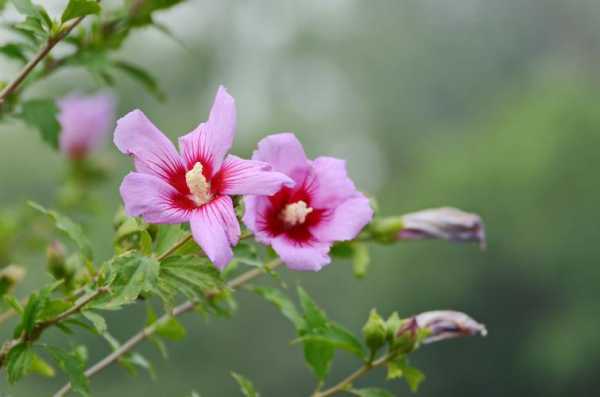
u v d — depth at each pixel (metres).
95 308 2.95
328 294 34.59
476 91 51.22
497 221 34.19
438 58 51.16
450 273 34.19
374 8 52.06
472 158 35.66
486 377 34.38
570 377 33.41
